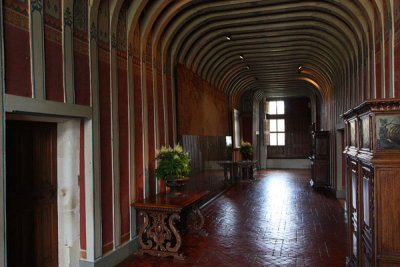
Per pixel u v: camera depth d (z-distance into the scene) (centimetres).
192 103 857
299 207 885
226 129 1302
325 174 1202
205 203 926
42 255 413
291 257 505
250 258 502
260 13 701
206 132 989
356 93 700
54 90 375
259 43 919
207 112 1007
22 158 391
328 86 1191
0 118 303
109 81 483
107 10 484
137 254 520
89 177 437
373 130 293
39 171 412
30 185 400
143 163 579
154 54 636
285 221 732
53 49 376
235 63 1127
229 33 831
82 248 443
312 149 1341
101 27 468
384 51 483
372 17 542
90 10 441
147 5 581
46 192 422
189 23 719
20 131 390
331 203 939
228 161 1279
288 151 2077
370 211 307
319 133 1209
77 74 415
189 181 807
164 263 486
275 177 1605
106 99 475
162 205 501
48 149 427
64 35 392
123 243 509
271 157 2103
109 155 480
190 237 614
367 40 586
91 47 441
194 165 855
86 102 430
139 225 554
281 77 1373
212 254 521
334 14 668
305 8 674
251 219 752
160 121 657
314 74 1238
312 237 609
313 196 1059
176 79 748
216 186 1093
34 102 343
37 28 352
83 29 429
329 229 664
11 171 377
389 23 455
